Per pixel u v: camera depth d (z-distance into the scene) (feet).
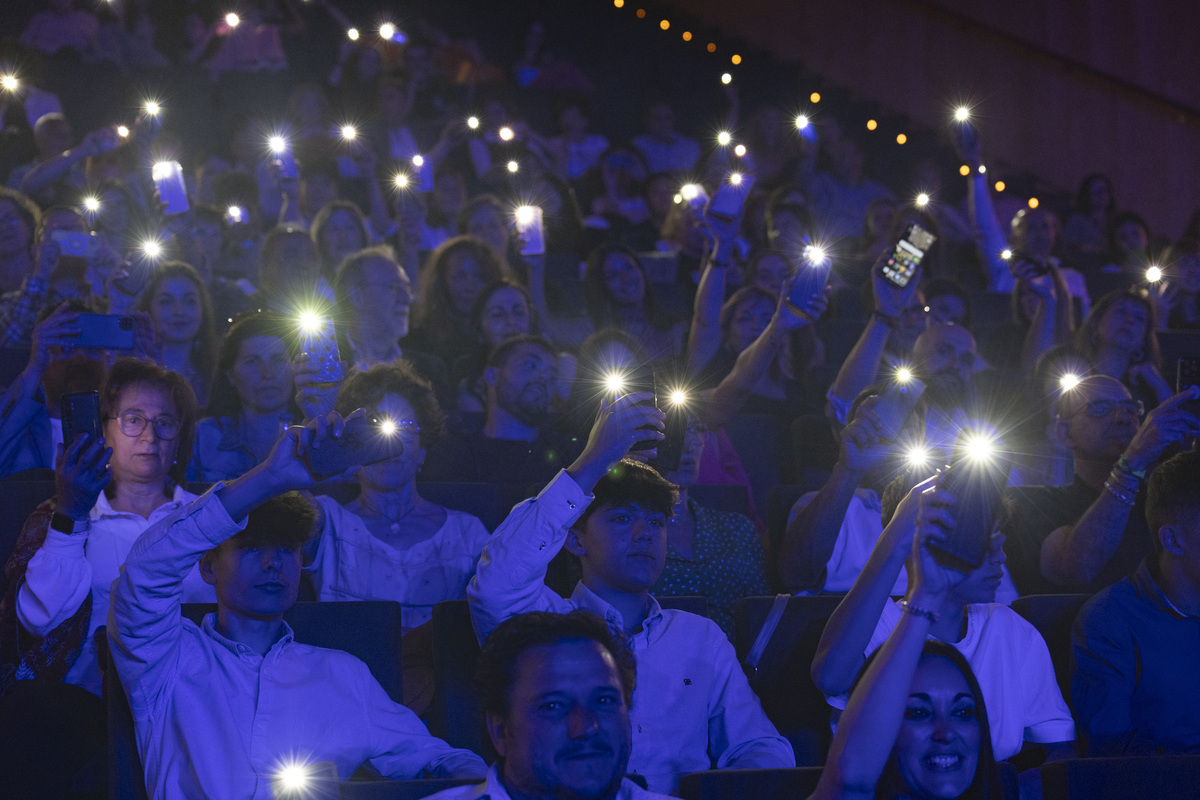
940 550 5.30
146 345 9.11
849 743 5.29
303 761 6.16
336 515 8.29
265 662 6.34
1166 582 7.27
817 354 13.42
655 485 6.89
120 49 20.67
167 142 16.70
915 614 5.35
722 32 27.71
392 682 6.83
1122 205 24.56
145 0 21.12
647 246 18.12
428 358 12.25
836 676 6.08
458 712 6.77
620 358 10.30
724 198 11.43
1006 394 12.24
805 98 25.43
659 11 26.91
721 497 9.51
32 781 6.43
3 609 7.11
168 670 6.14
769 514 9.36
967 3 26.81
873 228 17.93
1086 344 11.71
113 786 6.06
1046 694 7.12
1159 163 24.04
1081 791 5.78
